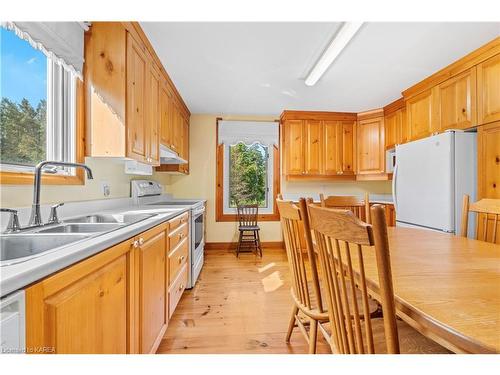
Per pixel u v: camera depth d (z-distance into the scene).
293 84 3.03
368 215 2.12
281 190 4.44
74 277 0.80
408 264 1.05
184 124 3.86
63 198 1.64
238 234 4.38
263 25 1.92
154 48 2.25
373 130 4.05
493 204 1.58
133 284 1.23
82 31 1.66
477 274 0.93
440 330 0.60
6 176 1.24
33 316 0.66
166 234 1.79
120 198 2.41
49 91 1.65
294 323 1.78
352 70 2.65
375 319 1.20
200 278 3.02
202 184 4.36
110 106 1.74
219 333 1.88
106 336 0.99
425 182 2.51
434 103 2.71
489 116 2.14
